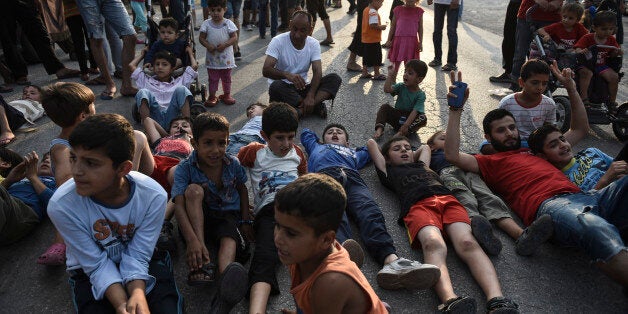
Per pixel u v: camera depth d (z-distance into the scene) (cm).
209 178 288
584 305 262
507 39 632
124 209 227
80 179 204
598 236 259
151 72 520
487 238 285
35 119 503
